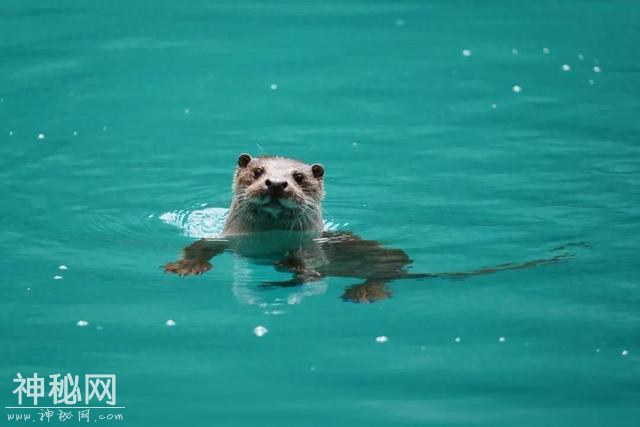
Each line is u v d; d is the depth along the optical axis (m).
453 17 65.44
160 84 55.97
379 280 35.38
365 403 28.42
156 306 33.66
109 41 61.28
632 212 41.31
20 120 51.22
